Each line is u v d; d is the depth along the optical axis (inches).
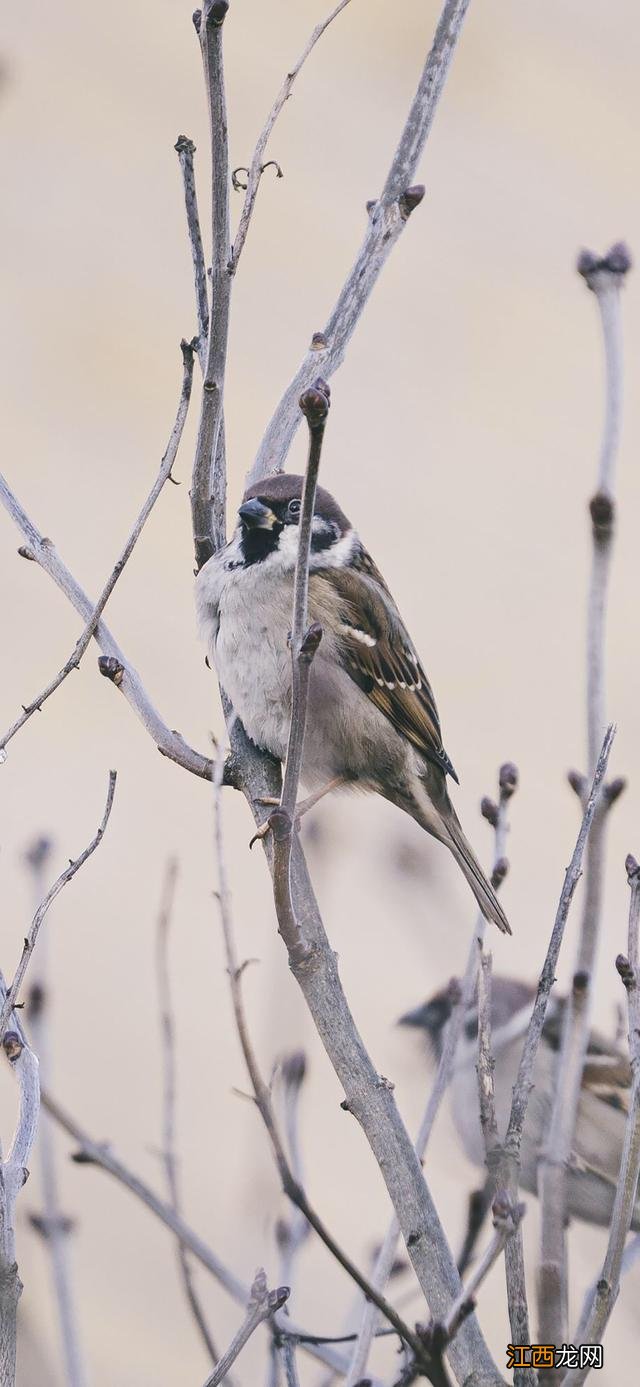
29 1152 204.8
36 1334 210.5
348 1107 240.1
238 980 197.6
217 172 270.2
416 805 370.6
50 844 268.7
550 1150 209.8
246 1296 221.6
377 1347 273.7
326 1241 194.1
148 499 244.1
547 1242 204.4
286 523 336.5
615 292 231.9
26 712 236.7
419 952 459.8
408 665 371.6
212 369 287.4
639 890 217.0
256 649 329.7
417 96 322.3
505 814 256.2
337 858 293.1
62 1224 229.6
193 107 891.4
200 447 298.8
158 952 244.5
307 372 338.0
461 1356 219.5
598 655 224.5
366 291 332.2
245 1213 244.7
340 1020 243.9
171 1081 239.0
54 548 288.7
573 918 499.5
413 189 324.5
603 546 225.6
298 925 243.0
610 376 229.9
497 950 476.4
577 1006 216.4
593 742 221.5
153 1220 343.9
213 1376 197.3
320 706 358.6
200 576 343.6
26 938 209.2
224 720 335.0
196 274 285.0
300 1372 263.1
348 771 367.6
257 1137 248.2
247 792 319.3
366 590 365.4
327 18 268.4
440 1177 329.1
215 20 262.8
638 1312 231.9
